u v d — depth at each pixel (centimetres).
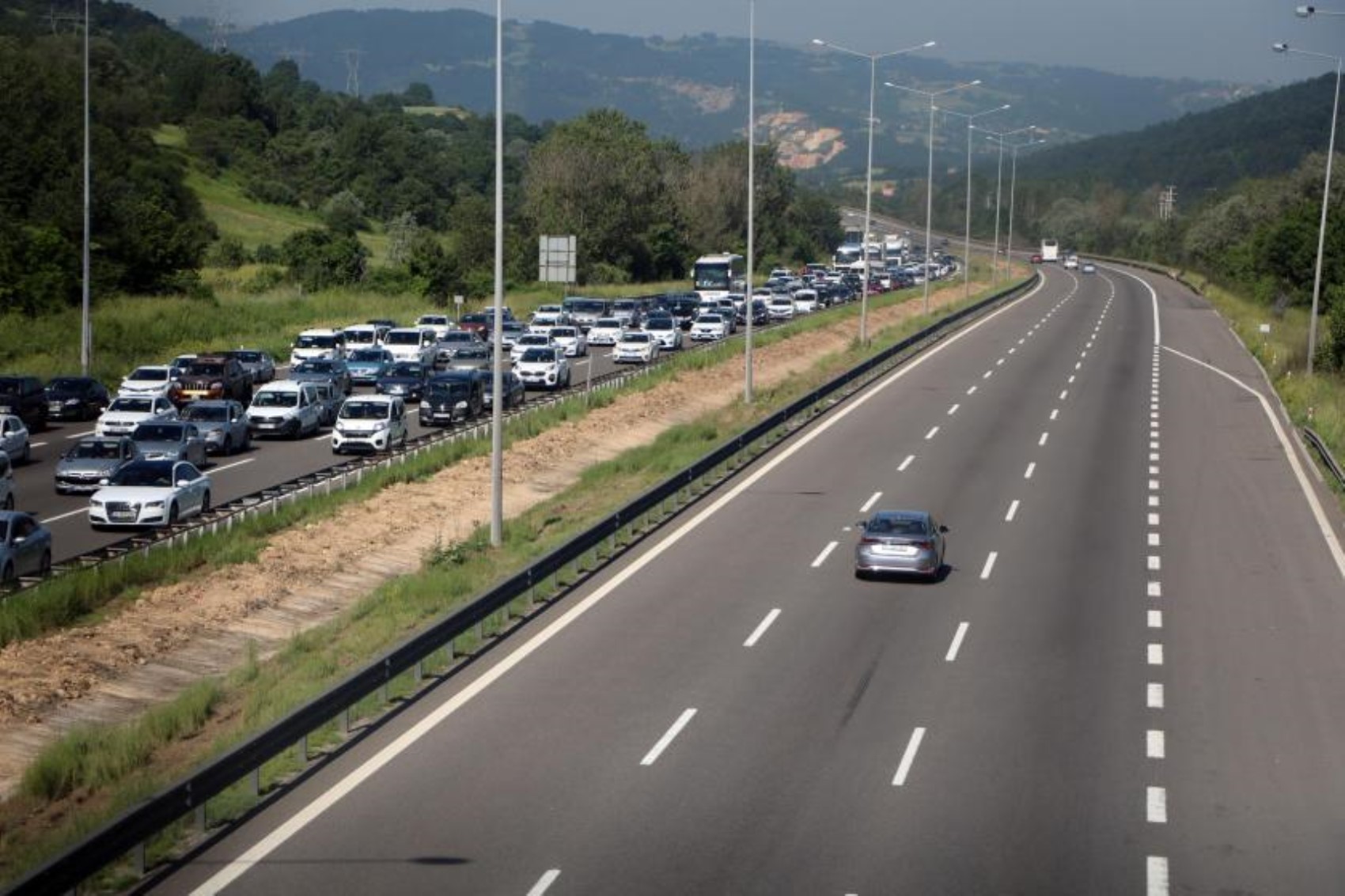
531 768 2748
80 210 13200
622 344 11075
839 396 8681
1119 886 2231
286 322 12800
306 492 5759
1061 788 2673
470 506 5825
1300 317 14425
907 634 3794
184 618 3962
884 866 2294
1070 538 5059
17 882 1884
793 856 2325
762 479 6131
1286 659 3619
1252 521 5384
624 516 4850
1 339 10000
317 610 4256
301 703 2786
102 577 4044
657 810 2531
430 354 10356
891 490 5909
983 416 7969
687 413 8588
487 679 3359
